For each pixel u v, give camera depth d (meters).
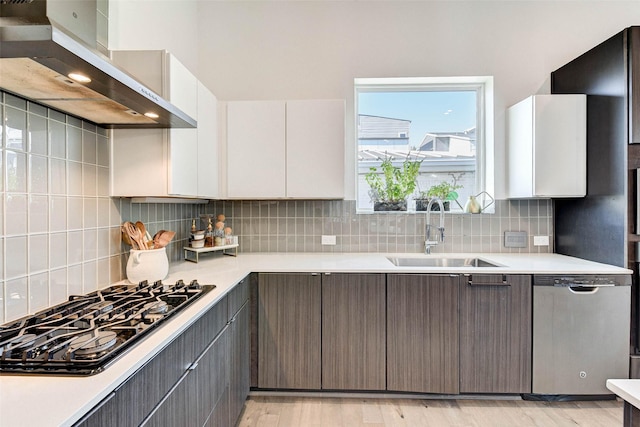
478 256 2.59
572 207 2.50
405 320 2.07
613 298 2.00
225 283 1.72
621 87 2.04
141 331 1.04
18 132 1.19
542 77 2.72
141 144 1.69
